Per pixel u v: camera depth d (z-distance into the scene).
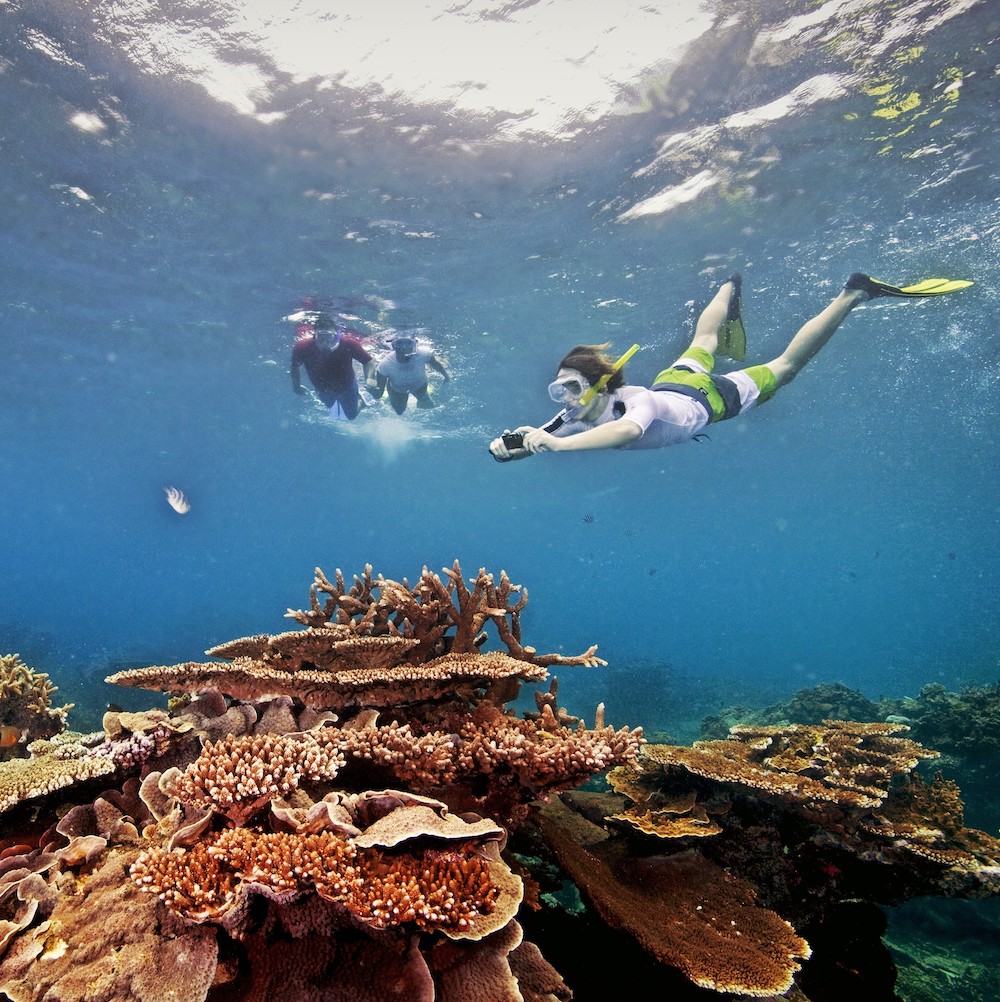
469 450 40.75
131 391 26.91
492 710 3.47
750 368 6.82
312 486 60.78
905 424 33.91
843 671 38.81
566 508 74.19
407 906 2.08
